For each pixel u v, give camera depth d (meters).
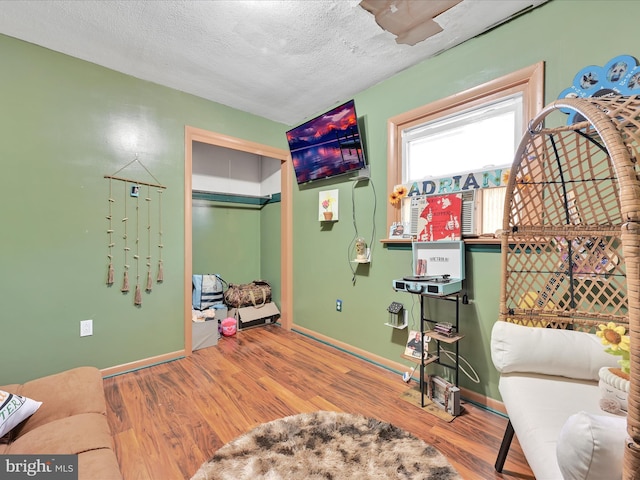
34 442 1.07
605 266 1.37
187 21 1.71
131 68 2.21
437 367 2.06
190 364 2.42
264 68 2.21
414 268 2.07
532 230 1.44
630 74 1.31
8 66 1.83
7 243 1.85
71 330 2.07
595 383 1.17
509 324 1.31
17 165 1.87
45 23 1.72
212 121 2.75
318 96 2.65
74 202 2.07
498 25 1.73
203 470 1.28
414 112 2.14
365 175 2.50
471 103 1.86
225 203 3.70
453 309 1.95
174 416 1.69
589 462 0.63
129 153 2.30
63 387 1.44
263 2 1.56
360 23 1.72
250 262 3.95
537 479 0.82
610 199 1.40
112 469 0.97
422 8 1.60
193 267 3.42
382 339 2.40
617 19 1.35
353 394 1.94
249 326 3.35
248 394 1.94
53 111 1.99
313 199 3.04
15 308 1.88
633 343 0.60
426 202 2.03
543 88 1.56
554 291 1.46
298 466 1.29
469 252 1.87
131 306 2.32
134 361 2.33
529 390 1.12
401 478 1.23
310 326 3.09
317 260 3.00
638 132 0.73
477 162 1.92
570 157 1.49
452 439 1.50
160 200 2.46
